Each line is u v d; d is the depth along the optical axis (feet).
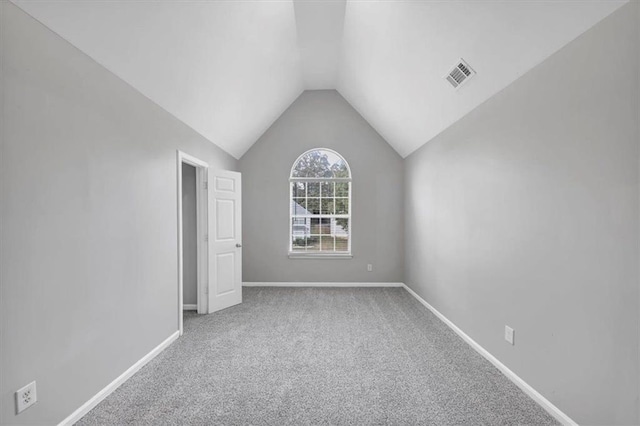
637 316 4.76
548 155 6.52
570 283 5.96
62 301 5.81
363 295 16.10
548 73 6.50
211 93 11.10
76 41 6.00
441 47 8.97
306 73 15.98
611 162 5.11
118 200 7.43
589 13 5.33
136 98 8.16
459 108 10.43
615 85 5.02
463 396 7.16
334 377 8.02
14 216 4.89
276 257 18.01
